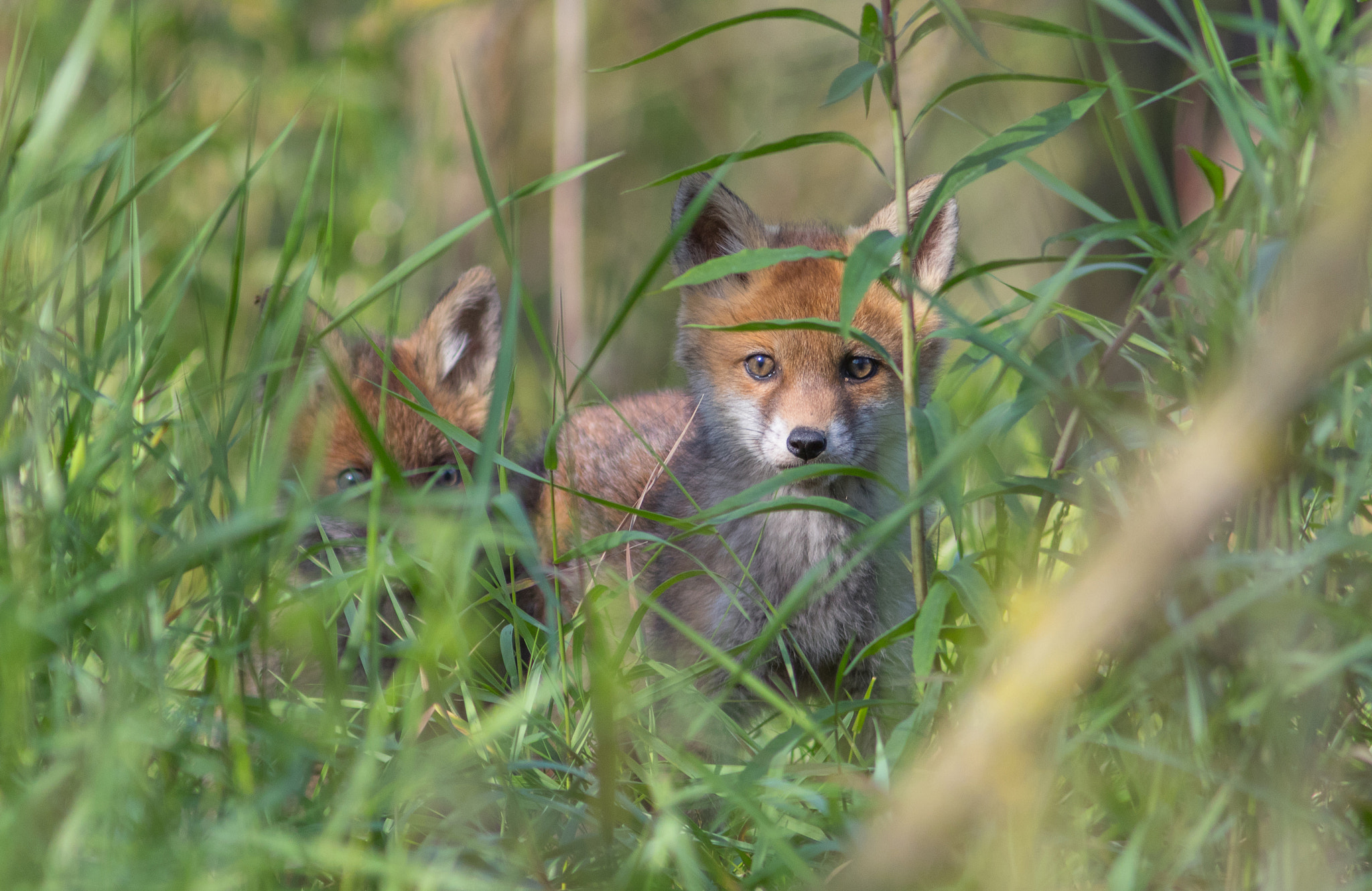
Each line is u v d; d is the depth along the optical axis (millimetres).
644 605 5262
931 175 9000
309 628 4812
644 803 5957
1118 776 4691
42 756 4398
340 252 12820
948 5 4648
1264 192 4078
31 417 5297
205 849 3594
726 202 9602
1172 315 4691
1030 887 3793
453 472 9586
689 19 18938
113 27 11289
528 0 16250
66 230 6246
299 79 13250
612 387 14812
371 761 4195
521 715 5105
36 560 4617
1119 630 4184
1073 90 14312
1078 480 4738
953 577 4312
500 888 3748
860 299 4426
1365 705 4656
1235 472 2957
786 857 3953
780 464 8539
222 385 5273
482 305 10336
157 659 4332
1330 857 4184
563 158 14133
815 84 18234
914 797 3666
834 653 8352
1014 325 5008
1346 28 4547
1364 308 4152
